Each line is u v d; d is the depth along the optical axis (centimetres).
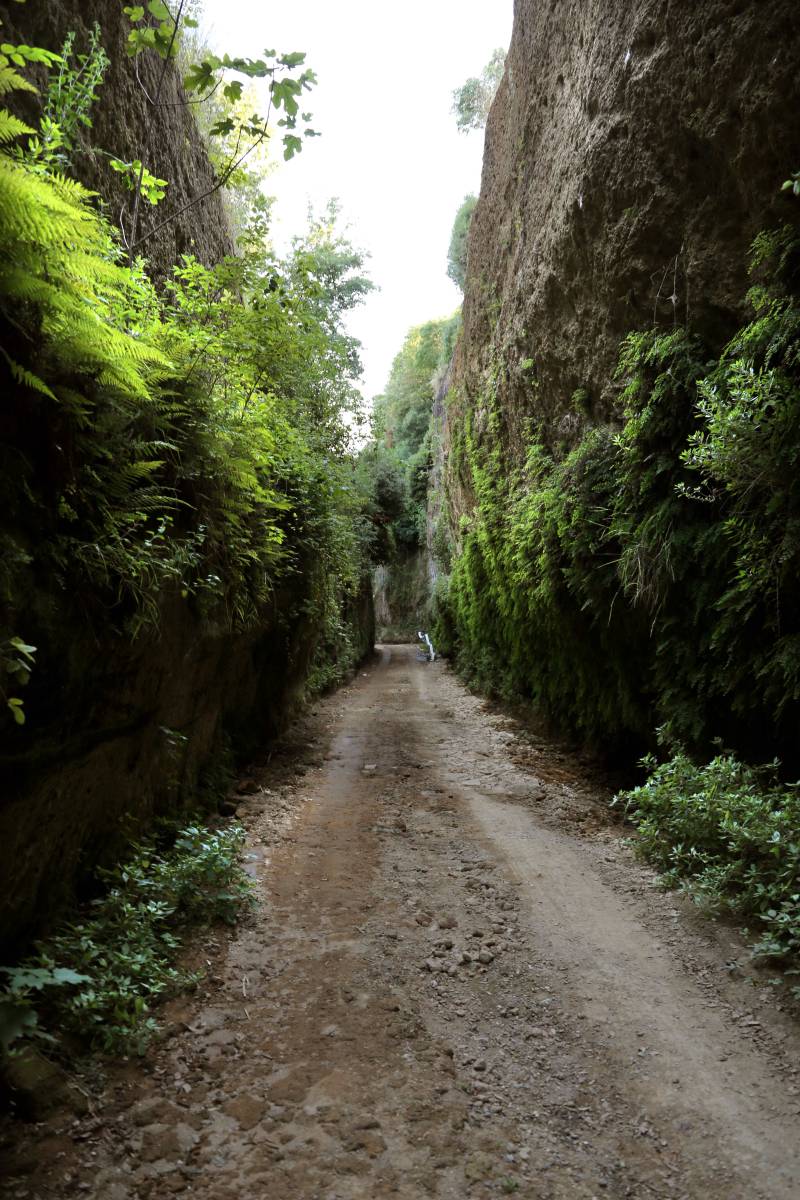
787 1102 264
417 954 379
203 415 489
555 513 783
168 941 347
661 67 559
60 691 321
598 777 804
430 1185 222
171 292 762
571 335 824
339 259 1995
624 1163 236
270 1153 233
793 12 420
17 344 284
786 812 419
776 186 457
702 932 397
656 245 610
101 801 389
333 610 1342
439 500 2911
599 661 800
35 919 317
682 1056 294
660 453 574
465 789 738
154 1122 244
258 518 668
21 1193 205
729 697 543
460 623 2041
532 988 349
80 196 308
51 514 313
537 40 1031
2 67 288
